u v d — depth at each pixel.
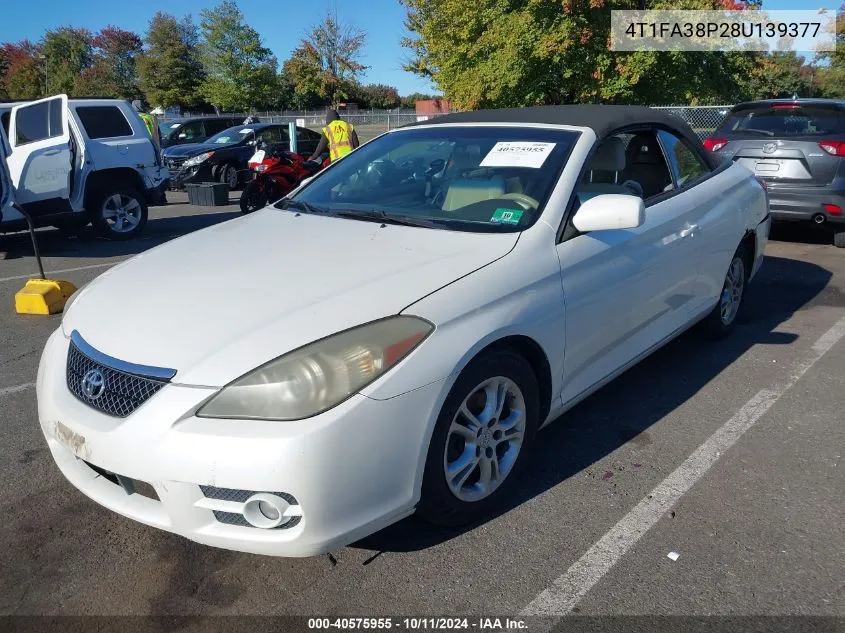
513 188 3.31
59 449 2.71
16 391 4.34
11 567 2.68
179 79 58.41
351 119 33.69
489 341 2.65
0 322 5.77
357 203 3.65
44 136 8.62
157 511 2.40
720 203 4.44
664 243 3.75
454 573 2.61
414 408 2.40
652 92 18.39
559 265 3.04
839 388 4.20
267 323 2.42
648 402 4.04
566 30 16.88
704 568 2.62
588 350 3.28
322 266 2.82
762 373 4.44
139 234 10.21
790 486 3.16
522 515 2.95
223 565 2.67
